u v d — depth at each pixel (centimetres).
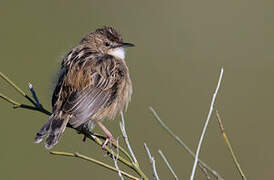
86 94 1010
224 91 2045
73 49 1105
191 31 2294
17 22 2133
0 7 2186
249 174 1775
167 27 2294
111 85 1038
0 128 1716
